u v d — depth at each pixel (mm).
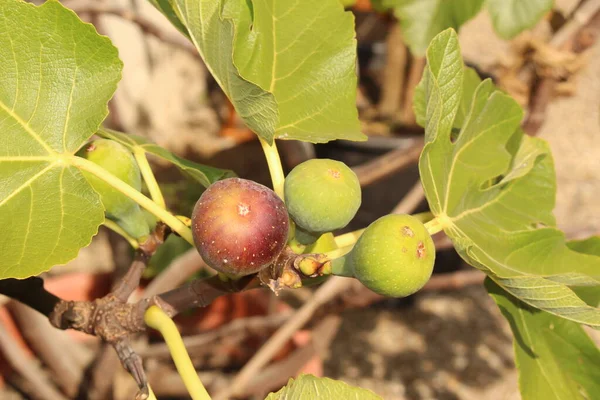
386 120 2451
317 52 581
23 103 507
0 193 500
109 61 516
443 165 565
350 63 583
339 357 1688
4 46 499
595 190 2211
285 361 1119
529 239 591
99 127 545
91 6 967
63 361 1103
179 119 2436
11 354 1059
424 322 1816
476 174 592
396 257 480
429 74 538
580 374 588
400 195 2105
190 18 525
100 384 1068
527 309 587
